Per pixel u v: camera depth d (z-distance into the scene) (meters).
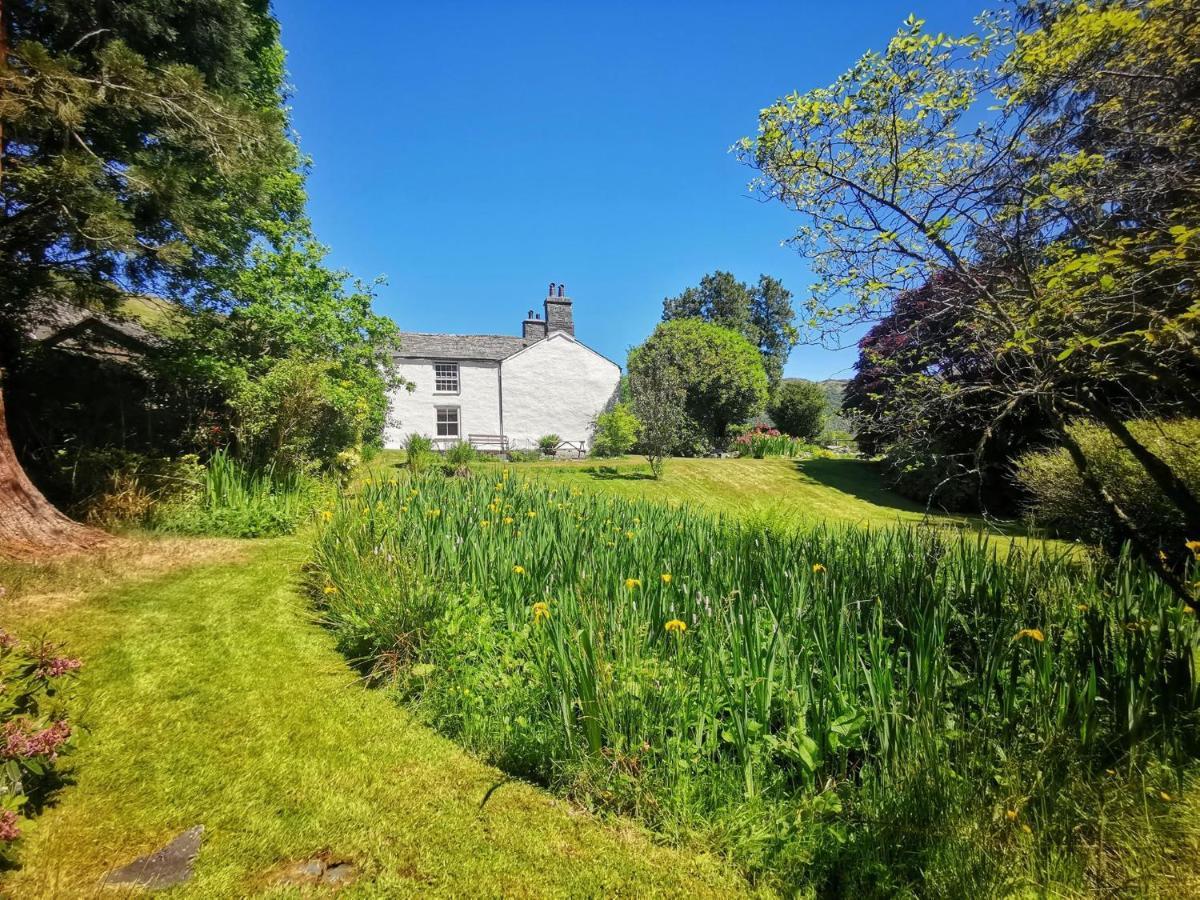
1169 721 2.57
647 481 15.09
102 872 2.20
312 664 3.95
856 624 3.13
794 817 2.38
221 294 9.71
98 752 2.88
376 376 14.22
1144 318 2.45
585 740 2.79
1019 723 2.55
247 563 6.04
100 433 8.71
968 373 3.54
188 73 6.71
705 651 2.95
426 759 2.98
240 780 2.75
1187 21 2.18
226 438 9.17
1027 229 2.81
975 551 4.20
